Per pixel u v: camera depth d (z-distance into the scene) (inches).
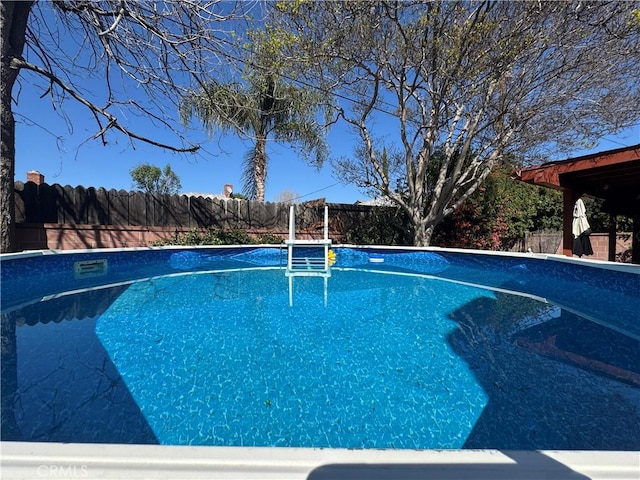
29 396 95.0
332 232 519.2
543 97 279.6
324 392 100.2
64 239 339.9
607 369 116.0
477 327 161.6
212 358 123.6
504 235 486.9
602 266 222.8
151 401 94.0
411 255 399.2
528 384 105.3
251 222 479.5
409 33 268.4
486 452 40.1
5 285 221.8
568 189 302.4
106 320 167.8
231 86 310.0
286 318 175.3
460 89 284.8
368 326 162.7
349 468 37.7
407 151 379.6
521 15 241.9
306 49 263.3
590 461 38.7
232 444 76.6
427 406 92.9
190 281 280.7
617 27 234.2
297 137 481.1
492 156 337.7
